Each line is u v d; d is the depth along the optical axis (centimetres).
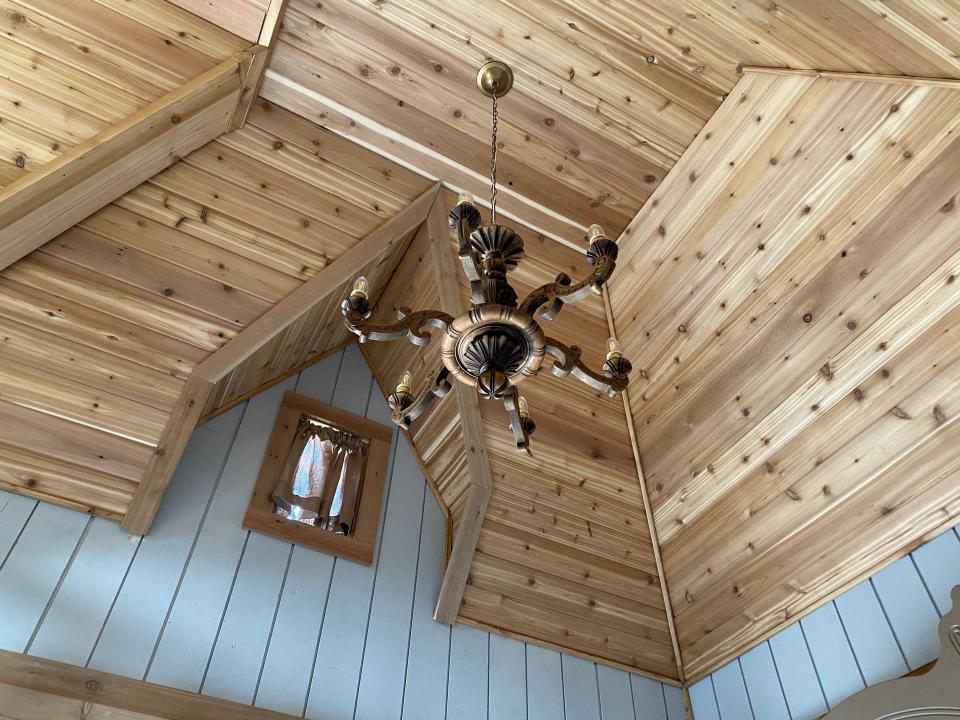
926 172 245
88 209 263
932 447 239
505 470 317
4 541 230
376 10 286
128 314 267
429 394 190
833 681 250
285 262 296
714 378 317
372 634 275
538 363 182
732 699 288
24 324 251
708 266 322
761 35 273
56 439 247
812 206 281
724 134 313
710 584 311
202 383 272
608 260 183
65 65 252
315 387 347
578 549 322
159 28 266
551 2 282
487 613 299
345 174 313
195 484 281
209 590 255
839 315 269
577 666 302
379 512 317
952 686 203
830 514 267
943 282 239
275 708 239
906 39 231
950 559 227
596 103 315
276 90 299
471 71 305
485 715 272
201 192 286
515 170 334
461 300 326
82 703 204
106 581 238
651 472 342
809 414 277
